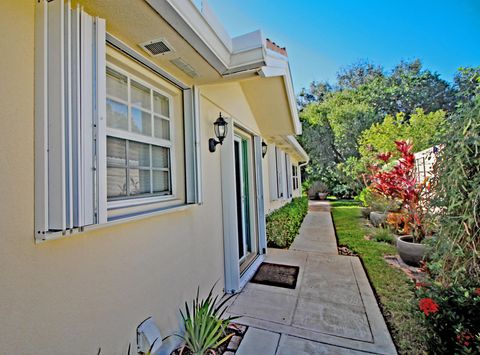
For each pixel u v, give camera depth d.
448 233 2.55
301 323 2.73
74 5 1.47
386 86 21.12
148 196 2.30
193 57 2.24
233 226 3.55
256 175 5.34
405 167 5.15
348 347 2.35
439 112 10.72
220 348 2.36
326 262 4.65
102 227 1.69
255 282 3.81
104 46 1.59
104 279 1.72
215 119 3.53
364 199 9.45
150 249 2.15
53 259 1.41
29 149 1.32
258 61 2.53
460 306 1.98
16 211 1.26
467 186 2.46
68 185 1.37
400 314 2.83
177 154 2.69
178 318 2.46
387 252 5.16
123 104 2.06
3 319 1.20
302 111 23.97
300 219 8.83
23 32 1.31
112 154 1.96
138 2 1.53
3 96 1.24
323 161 20.19
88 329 1.59
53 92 1.36
